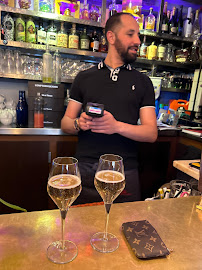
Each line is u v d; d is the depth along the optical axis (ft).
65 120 4.98
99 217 2.21
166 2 8.27
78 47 7.82
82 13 7.54
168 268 1.60
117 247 1.78
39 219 2.12
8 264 1.56
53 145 6.85
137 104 4.68
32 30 7.03
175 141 7.83
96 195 4.41
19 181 6.81
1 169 6.62
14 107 7.46
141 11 8.65
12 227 1.98
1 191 6.75
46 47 7.06
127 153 4.63
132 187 4.57
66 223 2.08
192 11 9.15
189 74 9.71
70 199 1.73
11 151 6.59
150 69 9.34
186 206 2.51
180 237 1.95
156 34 8.11
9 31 6.82
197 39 8.11
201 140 6.75
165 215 2.30
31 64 7.50
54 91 6.74
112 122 4.10
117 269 1.57
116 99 4.55
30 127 6.74
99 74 4.65
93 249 1.75
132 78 4.61
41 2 6.97
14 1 6.84
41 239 1.84
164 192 3.79
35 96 6.63
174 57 8.77
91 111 3.71
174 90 8.77
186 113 8.61
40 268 1.54
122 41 4.50
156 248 1.73
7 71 7.25
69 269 1.54
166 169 7.99
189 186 3.15
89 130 4.68
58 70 7.43
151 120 4.71
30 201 7.01
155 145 7.68
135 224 2.03
